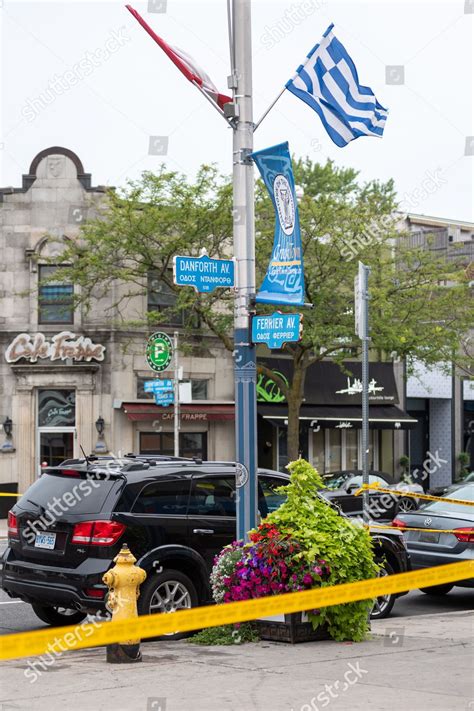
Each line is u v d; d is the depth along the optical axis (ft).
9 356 107.04
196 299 96.27
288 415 106.42
